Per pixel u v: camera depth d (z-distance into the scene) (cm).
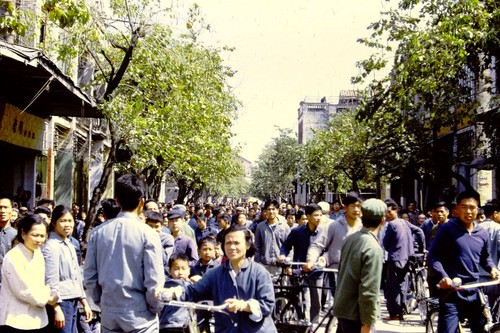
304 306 941
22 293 664
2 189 1739
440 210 1186
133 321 507
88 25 1335
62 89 1304
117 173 2827
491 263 703
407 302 1204
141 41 1355
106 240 520
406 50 1445
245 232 568
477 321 680
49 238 750
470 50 1483
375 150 2206
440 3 1462
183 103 1516
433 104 1530
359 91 1947
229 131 2509
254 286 530
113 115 1304
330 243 897
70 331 745
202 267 846
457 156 1798
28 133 1619
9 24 954
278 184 6644
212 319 789
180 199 3647
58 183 2128
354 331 572
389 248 1139
